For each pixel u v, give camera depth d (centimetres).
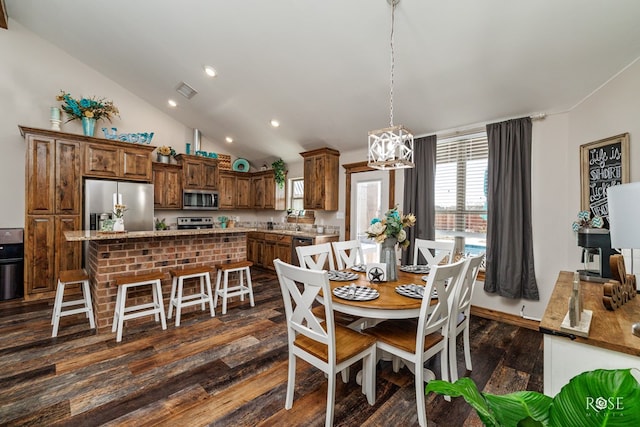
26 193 369
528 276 301
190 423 165
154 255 316
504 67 250
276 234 536
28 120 406
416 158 383
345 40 266
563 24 204
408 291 195
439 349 188
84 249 407
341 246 304
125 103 496
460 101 304
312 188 500
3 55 389
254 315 329
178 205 540
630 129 214
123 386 197
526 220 301
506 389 202
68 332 277
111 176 432
